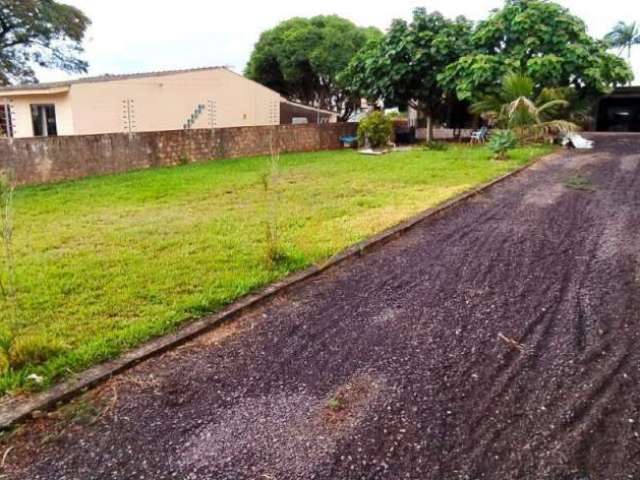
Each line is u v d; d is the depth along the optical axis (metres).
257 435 2.41
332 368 3.01
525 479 2.08
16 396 2.66
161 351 3.20
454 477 2.10
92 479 2.15
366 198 7.65
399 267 4.77
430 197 7.52
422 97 18.05
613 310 3.64
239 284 4.18
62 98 15.22
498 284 4.24
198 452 2.30
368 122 16.42
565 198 7.33
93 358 3.03
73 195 8.61
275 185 9.15
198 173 11.17
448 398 2.66
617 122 21.97
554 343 3.20
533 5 14.74
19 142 9.71
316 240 5.47
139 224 6.37
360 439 2.36
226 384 2.86
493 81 14.38
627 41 30.61
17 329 3.17
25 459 2.27
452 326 3.51
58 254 5.11
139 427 2.48
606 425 2.39
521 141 13.28
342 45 26.47
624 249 4.96
